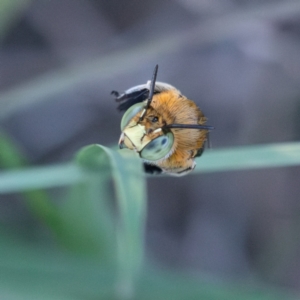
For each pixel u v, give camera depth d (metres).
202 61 0.18
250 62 0.17
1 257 0.15
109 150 0.13
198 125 0.13
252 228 0.18
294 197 0.18
